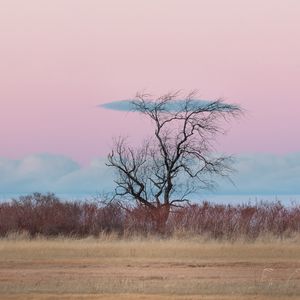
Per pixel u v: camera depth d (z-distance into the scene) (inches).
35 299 1027.9
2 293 1071.0
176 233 1996.8
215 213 2130.9
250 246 1772.9
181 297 1032.8
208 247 1744.6
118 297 1034.1
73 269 1391.5
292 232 2036.2
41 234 2092.8
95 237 2081.7
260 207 2172.7
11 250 1701.5
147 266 1432.1
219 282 1193.4
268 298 1035.9
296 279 1246.9
